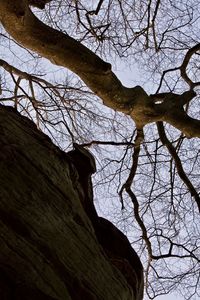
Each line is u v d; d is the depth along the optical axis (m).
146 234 7.10
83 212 3.05
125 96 5.98
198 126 6.45
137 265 3.37
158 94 6.73
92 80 5.66
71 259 2.53
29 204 2.51
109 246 3.28
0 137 2.72
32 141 2.92
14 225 2.33
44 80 7.16
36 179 2.68
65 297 2.27
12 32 5.10
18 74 7.04
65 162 3.10
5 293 1.97
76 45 5.36
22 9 4.75
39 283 2.17
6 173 2.53
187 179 7.05
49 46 5.26
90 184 3.55
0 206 2.35
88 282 2.52
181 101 6.48
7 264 2.11
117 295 2.74
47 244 2.41
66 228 2.68
